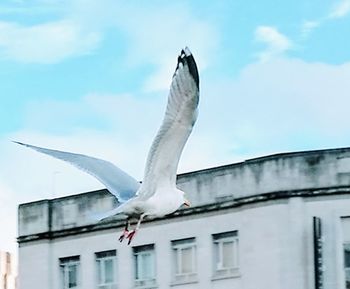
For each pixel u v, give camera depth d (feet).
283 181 158.71
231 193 163.63
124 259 174.81
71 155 78.28
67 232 181.06
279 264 157.89
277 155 159.22
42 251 183.32
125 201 75.51
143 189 74.23
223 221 164.35
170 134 71.31
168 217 170.09
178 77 68.85
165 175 74.33
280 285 157.48
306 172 157.89
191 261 168.14
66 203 181.37
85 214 178.50
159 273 171.12
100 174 77.61
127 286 173.99
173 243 169.89
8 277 212.84
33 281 184.34
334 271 156.15
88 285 178.09
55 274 181.78
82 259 179.32
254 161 161.27
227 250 164.45
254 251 160.76
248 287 161.07
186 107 69.46
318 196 157.28
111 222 176.14
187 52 68.39
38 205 184.44
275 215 158.71
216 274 164.76
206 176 166.61
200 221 166.91
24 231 185.78
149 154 73.15
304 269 156.66
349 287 156.15
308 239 157.07
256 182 160.97
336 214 156.87
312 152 157.89
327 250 156.56
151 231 172.14
